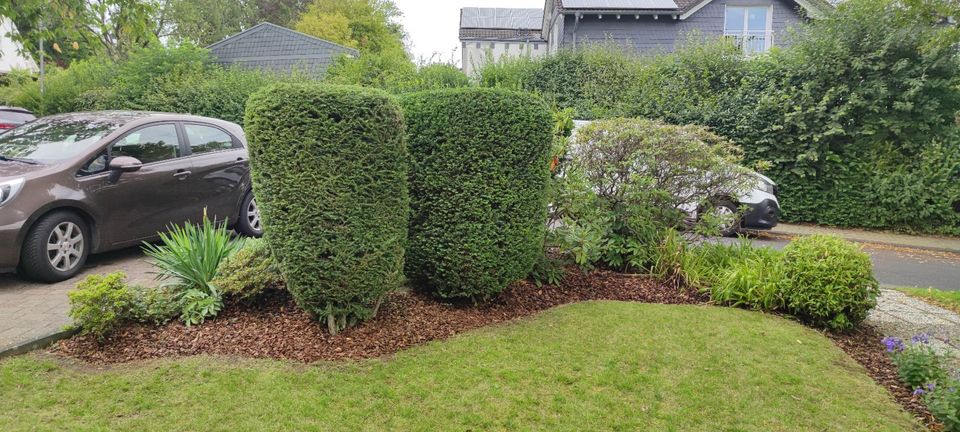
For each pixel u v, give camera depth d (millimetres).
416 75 15398
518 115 4082
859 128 10820
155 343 3645
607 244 5766
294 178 3395
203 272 4172
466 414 2930
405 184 3754
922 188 10461
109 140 5762
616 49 14523
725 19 18469
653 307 4773
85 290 3604
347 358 3506
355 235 3514
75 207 5375
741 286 4996
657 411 3037
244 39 23797
